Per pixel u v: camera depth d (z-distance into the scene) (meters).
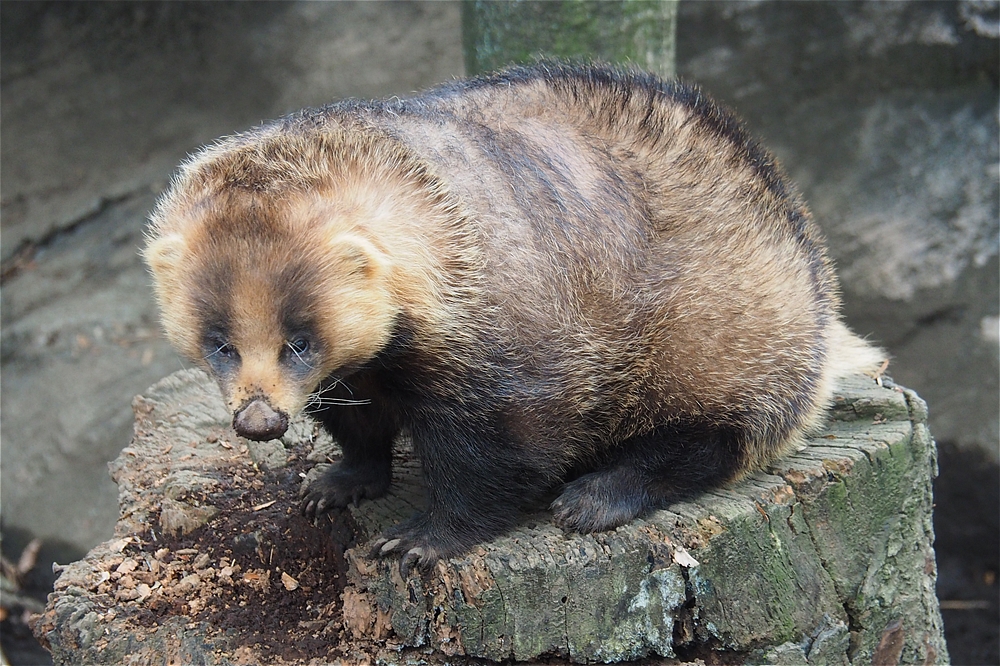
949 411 17.77
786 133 19.53
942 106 19.00
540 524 7.98
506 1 12.23
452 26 22.12
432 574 7.40
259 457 9.52
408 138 7.30
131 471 9.41
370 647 7.55
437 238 6.89
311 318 6.47
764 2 19.16
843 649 8.41
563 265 7.43
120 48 22.16
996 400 17.41
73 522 18.77
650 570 7.57
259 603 7.95
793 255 8.70
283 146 7.06
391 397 7.51
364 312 6.57
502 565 7.30
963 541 18.02
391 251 6.70
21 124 22.17
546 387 7.41
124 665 7.43
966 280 18.11
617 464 8.32
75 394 19.73
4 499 18.95
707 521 7.85
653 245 7.95
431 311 6.87
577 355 7.52
